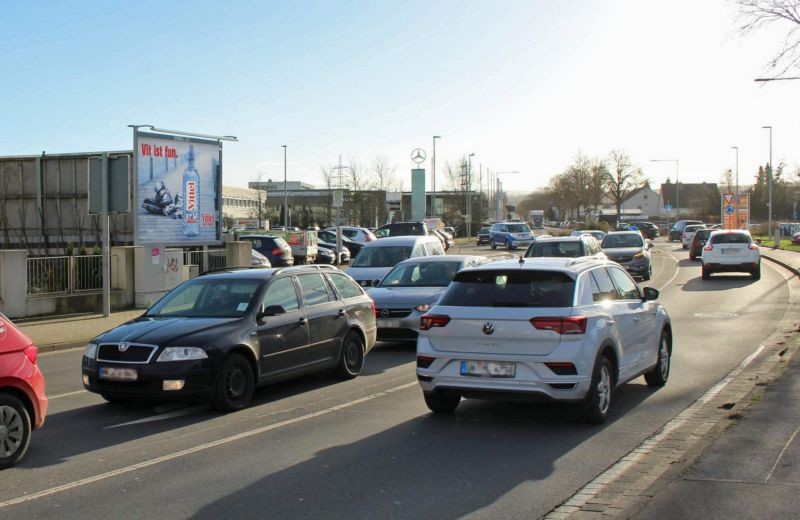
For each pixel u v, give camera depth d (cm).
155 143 2469
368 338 1128
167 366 825
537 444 707
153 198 2467
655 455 654
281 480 607
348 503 550
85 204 3155
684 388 952
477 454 676
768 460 582
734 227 5125
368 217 7112
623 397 907
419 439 732
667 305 1952
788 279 2647
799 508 481
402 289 1358
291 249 3703
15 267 1745
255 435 758
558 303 755
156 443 734
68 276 1883
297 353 970
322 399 936
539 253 1986
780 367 1006
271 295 960
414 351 1331
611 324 793
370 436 746
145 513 534
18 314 1753
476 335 760
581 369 732
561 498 552
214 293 959
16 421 658
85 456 689
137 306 2017
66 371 1202
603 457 659
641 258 2700
